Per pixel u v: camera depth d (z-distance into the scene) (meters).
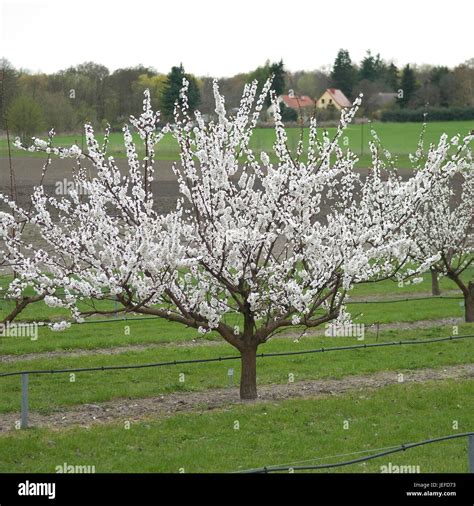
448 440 12.18
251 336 14.48
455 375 16.70
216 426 12.62
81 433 12.14
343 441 11.93
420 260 23.03
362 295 28.16
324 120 57.22
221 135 13.79
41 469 10.65
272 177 13.52
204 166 13.80
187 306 14.09
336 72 73.25
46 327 21.39
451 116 69.50
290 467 9.21
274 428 12.56
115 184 13.82
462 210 24.14
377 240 13.88
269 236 13.54
